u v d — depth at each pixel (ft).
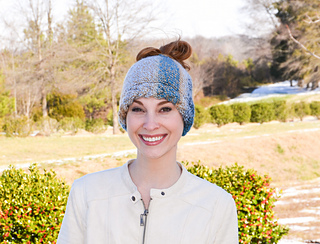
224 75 178.50
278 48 159.02
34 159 45.70
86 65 94.68
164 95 4.39
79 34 93.66
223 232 4.81
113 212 4.63
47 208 14.48
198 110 92.63
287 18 147.74
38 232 14.11
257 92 173.88
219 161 51.31
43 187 15.34
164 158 4.66
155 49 4.88
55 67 93.50
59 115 108.47
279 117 106.01
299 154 59.21
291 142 61.67
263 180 17.08
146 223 4.53
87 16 91.04
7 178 16.65
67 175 37.27
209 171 17.31
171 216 4.56
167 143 4.55
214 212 4.74
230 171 17.43
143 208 4.61
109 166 41.50
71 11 92.63
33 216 14.56
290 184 47.78
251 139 60.59
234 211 4.94
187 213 4.60
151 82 4.40
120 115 4.82
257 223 16.58
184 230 4.53
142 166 4.73
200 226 4.58
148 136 4.48
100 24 91.04
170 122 4.48
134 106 4.56
